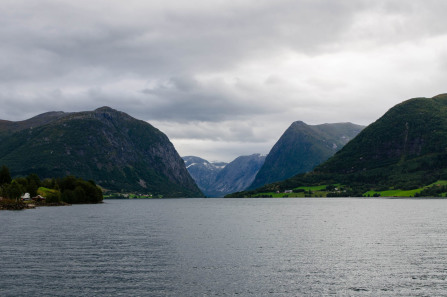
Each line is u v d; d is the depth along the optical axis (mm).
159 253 70375
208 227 117750
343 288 48938
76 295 46219
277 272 56250
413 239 87312
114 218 157500
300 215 170875
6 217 152875
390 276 54156
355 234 97000
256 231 105312
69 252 71375
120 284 50469
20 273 55625
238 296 46000
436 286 49594
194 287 49250
